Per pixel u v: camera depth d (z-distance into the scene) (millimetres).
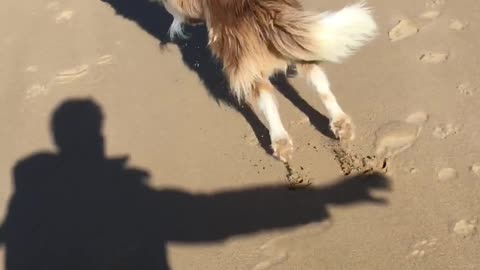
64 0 2375
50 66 2000
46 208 1500
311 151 1467
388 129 1445
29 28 2236
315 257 1216
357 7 1253
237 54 1388
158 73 1872
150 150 1597
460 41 1647
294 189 1380
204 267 1261
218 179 1459
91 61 1986
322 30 1221
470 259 1143
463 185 1280
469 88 1501
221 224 1344
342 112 1444
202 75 1816
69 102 1829
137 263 1309
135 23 2143
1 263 1389
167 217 1397
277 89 1661
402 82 1568
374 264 1176
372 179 1350
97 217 1443
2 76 2000
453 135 1394
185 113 1690
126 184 1514
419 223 1229
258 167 1464
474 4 1764
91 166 1591
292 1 1358
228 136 1576
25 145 1707
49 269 1347
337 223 1273
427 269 1143
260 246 1270
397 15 1798
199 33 1979
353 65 1664
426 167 1340
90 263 1337
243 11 1342
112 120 1730
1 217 1505
